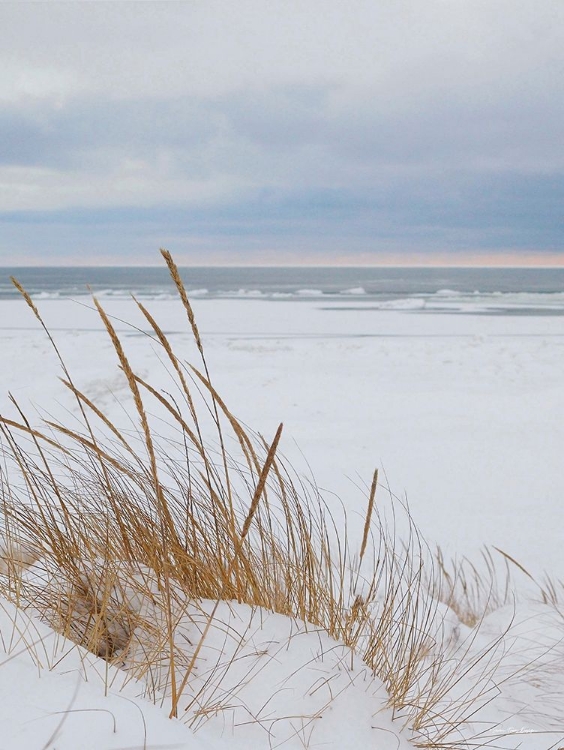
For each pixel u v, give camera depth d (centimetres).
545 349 1922
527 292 6100
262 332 2584
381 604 261
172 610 177
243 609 184
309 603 198
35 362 1502
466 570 516
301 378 1429
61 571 183
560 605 379
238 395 1246
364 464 849
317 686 160
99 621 158
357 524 610
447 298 5175
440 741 169
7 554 182
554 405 1206
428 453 909
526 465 852
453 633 284
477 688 225
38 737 104
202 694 152
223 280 9694
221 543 203
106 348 1745
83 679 129
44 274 11900
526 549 577
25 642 135
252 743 138
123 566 192
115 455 229
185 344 1925
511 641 306
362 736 151
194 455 442
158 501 185
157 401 1104
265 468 168
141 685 146
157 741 112
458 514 667
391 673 184
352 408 1184
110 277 10331
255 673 161
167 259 151
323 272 14138
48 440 165
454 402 1238
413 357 1789
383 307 4094
